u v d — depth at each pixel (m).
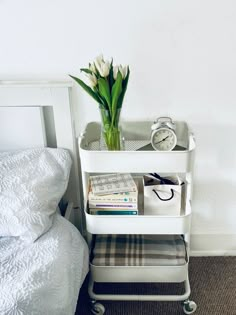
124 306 1.55
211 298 1.56
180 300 1.48
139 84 1.47
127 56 1.43
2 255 1.18
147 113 1.53
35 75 1.47
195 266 1.77
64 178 1.47
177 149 1.33
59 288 1.09
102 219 1.34
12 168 1.38
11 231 1.24
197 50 1.41
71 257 1.25
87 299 1.58
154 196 1.36
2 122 1.49
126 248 1.46
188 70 1.44
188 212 1.35
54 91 1.45
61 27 1.39
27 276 1.05
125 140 1.54
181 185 1.36
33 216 1.25
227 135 1.57
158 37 1.39
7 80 1.48
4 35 1.40
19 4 1.35
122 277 1.44
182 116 1.53
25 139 1.52
